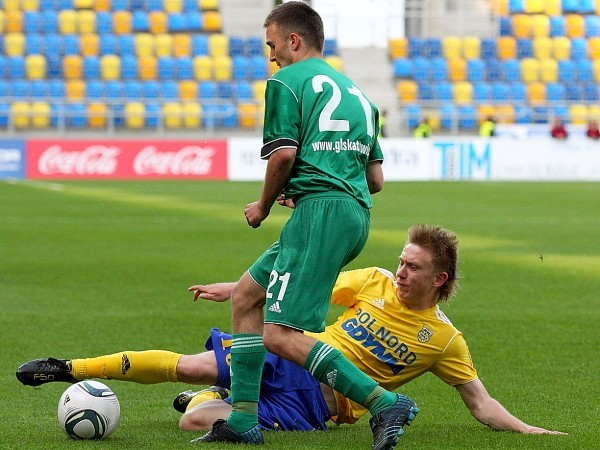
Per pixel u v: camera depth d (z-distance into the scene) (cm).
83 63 9856
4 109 9338
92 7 10369
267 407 1415
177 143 8875
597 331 2361
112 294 2856
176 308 2627
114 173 8806
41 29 10112
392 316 1431
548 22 10906
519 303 2775
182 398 1507
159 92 9806
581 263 3656
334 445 1314
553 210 5956
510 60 10612
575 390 1755
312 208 1255
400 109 10019
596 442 1363
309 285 1243
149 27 10356
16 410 1545
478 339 2255
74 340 2177
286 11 1319
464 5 10875
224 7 10575
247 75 10144
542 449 1317
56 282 3080
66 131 9381
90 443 1309
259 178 8938
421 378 1855
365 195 1298
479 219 5381
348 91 1306
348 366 1240
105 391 1351
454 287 1420
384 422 1208
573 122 10188
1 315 2480
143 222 5050
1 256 3700
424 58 10525
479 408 1443
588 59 10806
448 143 9094
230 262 3578
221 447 1290
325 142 1269
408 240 1420
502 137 9400
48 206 5922
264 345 1264
